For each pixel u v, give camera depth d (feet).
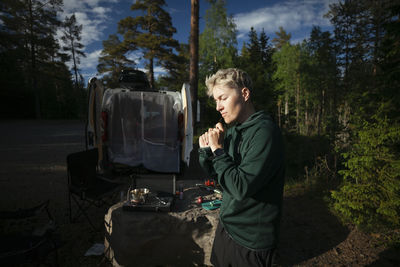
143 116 12.33
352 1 61.11
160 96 12.48
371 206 11.04
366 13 57.72
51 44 101.40
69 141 36.70
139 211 8.39
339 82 64.54
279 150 3.09
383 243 10.13
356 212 11.60
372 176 11.26
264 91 40.22
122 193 9.84
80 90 122.11
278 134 3.17
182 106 12.42
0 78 94.89
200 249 8.23
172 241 8.18
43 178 18.06
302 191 16.53
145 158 12.26
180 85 70.23
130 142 12.28
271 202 3.33
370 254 9.45
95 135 11.98
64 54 108.88
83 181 10.83
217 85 3.50
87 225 11.03
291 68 95.55
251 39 63.52
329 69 71.31
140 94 12.37
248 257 3.52
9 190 15.34
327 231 11.23
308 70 85.81
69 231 10.49
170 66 101.04
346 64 65.05
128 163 12.14
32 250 6.44
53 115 109.81
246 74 3.51
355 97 13.66
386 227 11.21
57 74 113.19
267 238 3.41
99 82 11.73
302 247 9.94
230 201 3.67
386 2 17.12
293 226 11.71
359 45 61.57
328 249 9.80
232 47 69.15
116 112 12.25
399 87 11.21
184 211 8.59
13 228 10.57
